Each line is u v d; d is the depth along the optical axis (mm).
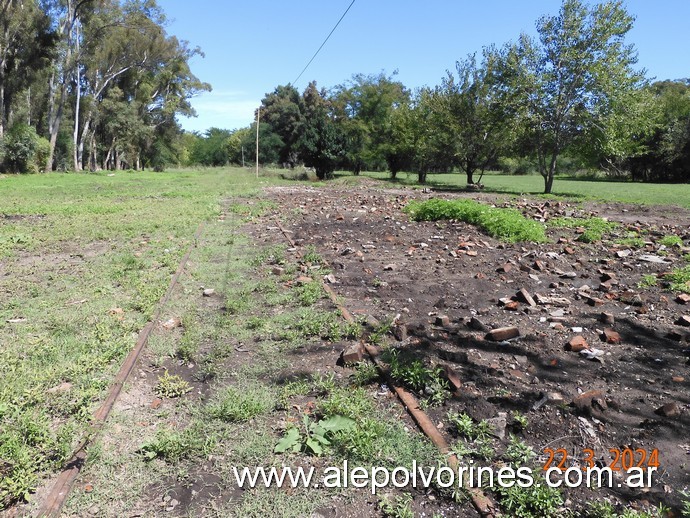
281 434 3590
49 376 4262
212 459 3350
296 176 37125
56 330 5430
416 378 4090
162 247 9875
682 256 8836
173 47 57438
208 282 7355
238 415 3738
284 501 2965
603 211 16766
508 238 10336
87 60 47594
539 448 3371
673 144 44344
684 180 47000
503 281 7258
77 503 2930
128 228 12117
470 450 3303
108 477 3158
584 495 2943
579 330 5344
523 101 24719
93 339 5129
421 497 3004
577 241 10508
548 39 24219
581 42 23609
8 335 5355
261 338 5238
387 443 3424
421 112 34250
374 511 2902
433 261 8500
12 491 2936
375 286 7020
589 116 23984
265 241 10492
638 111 23500
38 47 42812
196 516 2867
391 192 23656
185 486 3109
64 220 13617
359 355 4562
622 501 2885
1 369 4492
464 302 6320
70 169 51531
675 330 5266
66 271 8070
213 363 4648
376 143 39281
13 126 43156
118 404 3977
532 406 3801
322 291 6656
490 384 4133
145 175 43375
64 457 3223
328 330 5285
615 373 4379
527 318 5742
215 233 11453
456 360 4562
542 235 10539
